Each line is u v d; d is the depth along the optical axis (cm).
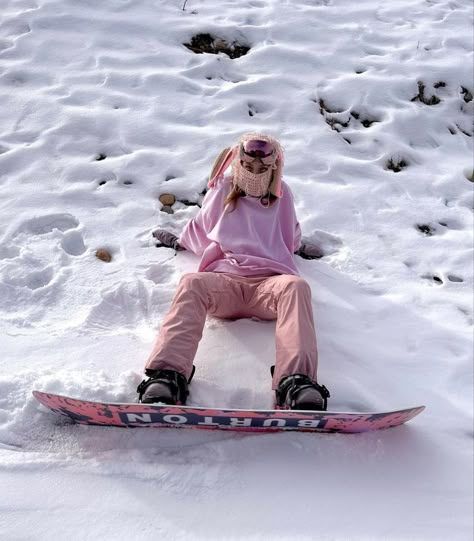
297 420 212
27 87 417
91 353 256
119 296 286
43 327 268
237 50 484
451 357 273
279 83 449
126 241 320
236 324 276
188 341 231
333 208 357
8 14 478
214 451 219
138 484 206
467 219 362
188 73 448
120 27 479
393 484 216
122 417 214
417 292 309
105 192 350
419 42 509
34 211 329
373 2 566
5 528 188
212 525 195
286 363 227
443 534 200
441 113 444
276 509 202
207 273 258
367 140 411
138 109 409
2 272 291
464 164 405
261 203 276
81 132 387
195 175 367
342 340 275
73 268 298
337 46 494
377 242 339
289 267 283
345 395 248
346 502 207
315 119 423
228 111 419
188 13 509
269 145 260
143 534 191
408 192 377
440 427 240
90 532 189
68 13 483
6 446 217
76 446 219
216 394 244
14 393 231
